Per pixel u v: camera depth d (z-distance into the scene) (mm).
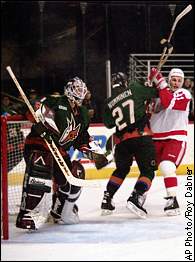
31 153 7797
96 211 9539
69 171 7809
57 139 7992
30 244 7066
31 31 20500
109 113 9031
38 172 7707
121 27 21016
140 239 7266
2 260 6250
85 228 8070
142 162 8758
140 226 8141
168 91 8906
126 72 21016
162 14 21250
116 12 20953
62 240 7277
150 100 9219
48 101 8016
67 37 20719
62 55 20719
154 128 9477
